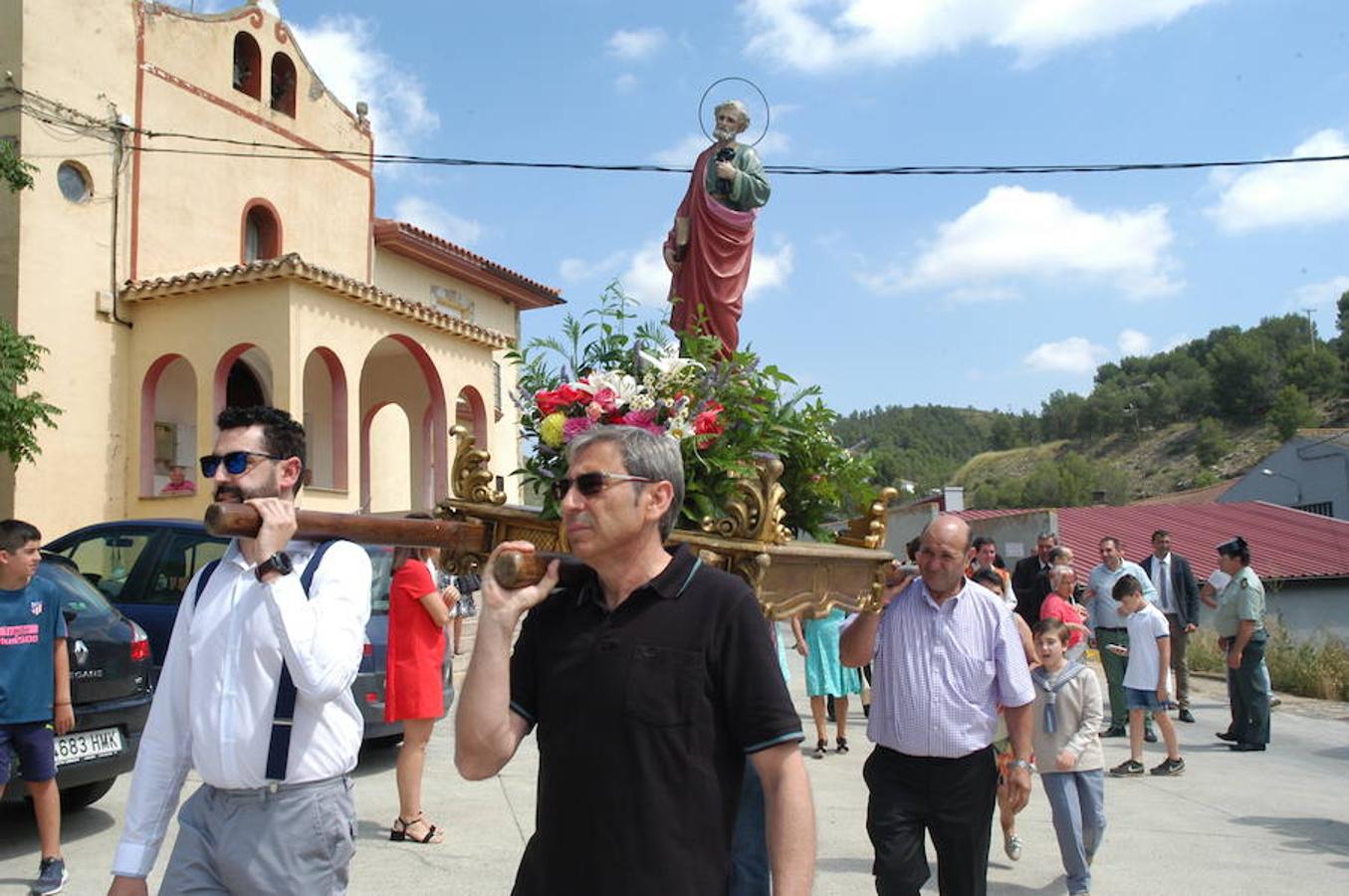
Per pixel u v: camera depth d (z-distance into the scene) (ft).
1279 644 55.47
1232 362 300.20
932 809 14.74
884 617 15.43
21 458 41.42
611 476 7.86
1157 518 105.09
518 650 8.40
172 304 53.72
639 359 12.19
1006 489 291.58
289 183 64.59
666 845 7.29
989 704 14.92
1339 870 20.86
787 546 11.38
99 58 53.52
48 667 17.69
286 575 9.26
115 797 23.99
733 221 23.89
